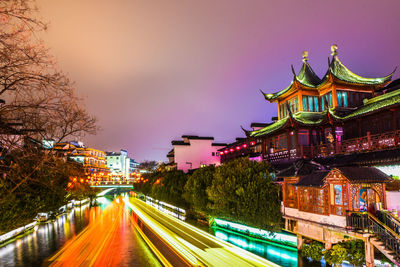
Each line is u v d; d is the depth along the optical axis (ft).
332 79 91.50
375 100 83.41
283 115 111.86
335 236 60.29
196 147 238.89
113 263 67.51
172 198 169.89
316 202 65.51
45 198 99.45
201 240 93.25
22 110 40.11
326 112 83.97
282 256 70.74
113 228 123.13
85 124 49.78
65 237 103.86
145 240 95.50
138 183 345.92
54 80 37.63
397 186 59.00
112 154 583.99
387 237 48.70
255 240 90.53
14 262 70.38
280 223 80.74
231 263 64.39
